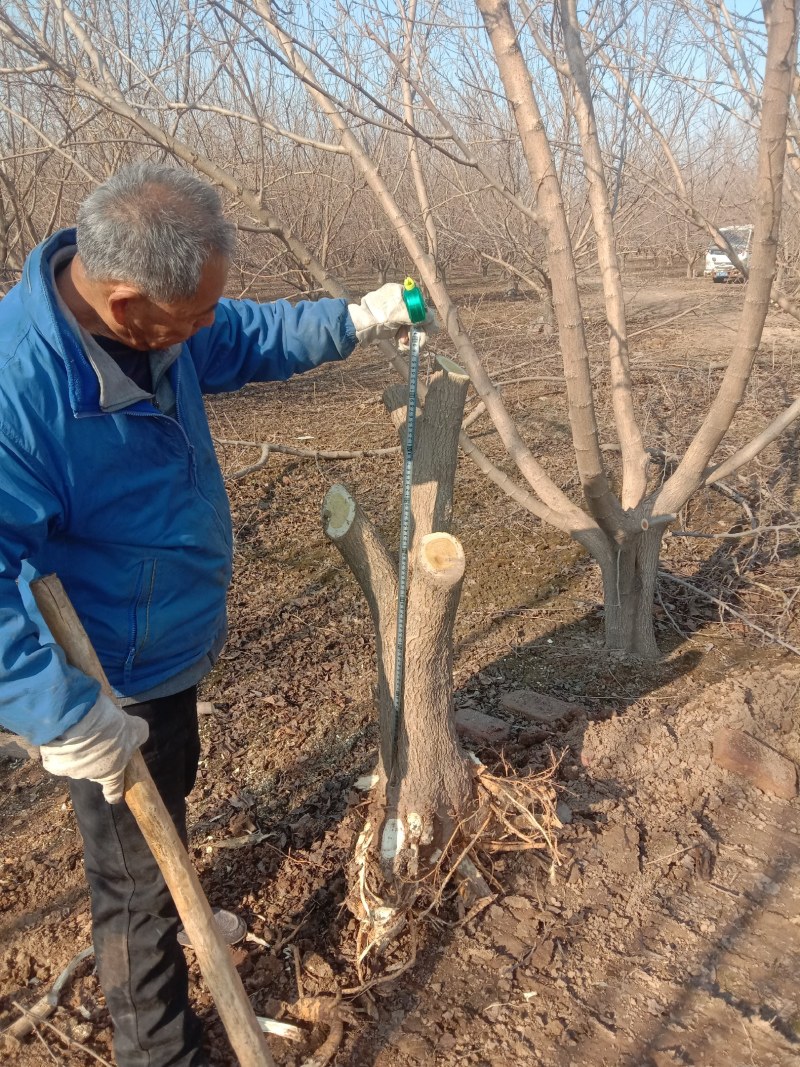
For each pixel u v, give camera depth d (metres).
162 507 1.55
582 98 2.84
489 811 2.26
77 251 1.39
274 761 2.78
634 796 2.54
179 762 1.75
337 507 2.12
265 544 4.54
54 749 1.33
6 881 2.37
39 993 2.05
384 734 2.18
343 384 8.66
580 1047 1.84
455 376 2.03
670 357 7.58
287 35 2.14
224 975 1.48
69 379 1.37
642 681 3.11
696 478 2.99
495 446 6.18
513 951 2.06
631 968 2.03
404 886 2.09
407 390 2.16
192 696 1.78
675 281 12.81
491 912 2.16
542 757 2.65
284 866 2.33
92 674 1.40
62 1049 1.90
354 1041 1.86
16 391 1.33
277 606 3.83
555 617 3.61
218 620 1.79
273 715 3.02
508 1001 1.95
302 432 6.74
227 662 3.38
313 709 3.05
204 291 1.37
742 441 5.67
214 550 1.69
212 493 1.72
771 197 2.35
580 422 2.68
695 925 2.14
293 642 3.52
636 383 6.98
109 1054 1.88
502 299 14.12
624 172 3.46
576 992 1.96
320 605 3.83
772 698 2.89
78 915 2.25
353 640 3.53
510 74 2.26
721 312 9.92
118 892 1.65
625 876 2.28
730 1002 1.94
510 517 4.72
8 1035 1.92
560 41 3.06
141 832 1.61
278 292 12.38
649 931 2.13
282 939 2.12
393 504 5.06
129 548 1.53
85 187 5.84
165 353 1.55
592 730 2.72
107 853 1.62
